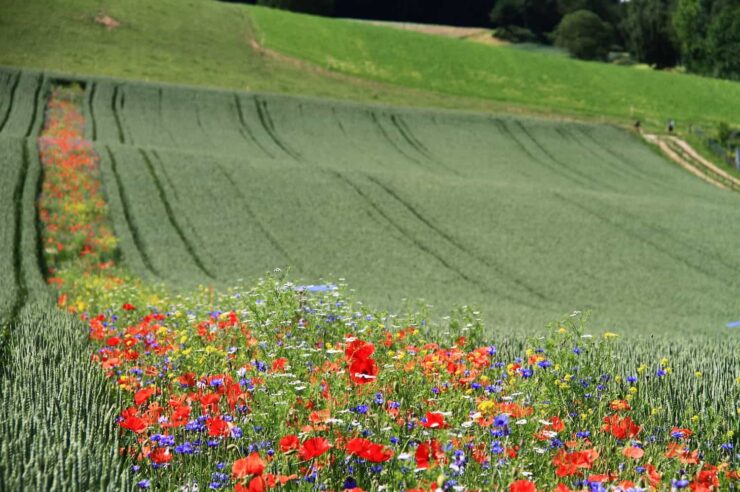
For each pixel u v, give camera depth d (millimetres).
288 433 5773
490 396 7387
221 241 36094
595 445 6488
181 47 92562
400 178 50594
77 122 60094
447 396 6551
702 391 8781
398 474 4758
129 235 35469
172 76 80250
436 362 7812
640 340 14102
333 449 5535
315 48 101062
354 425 5816
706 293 33250
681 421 7457
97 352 9797
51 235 33844
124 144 52438
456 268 35281
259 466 4590
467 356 9070
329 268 33562
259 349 8523
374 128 72062
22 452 4859
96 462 4871
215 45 96125
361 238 38562
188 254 33875
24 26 88188
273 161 53156
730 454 6570
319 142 65438
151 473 5492
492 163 64000
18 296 20516
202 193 42938
